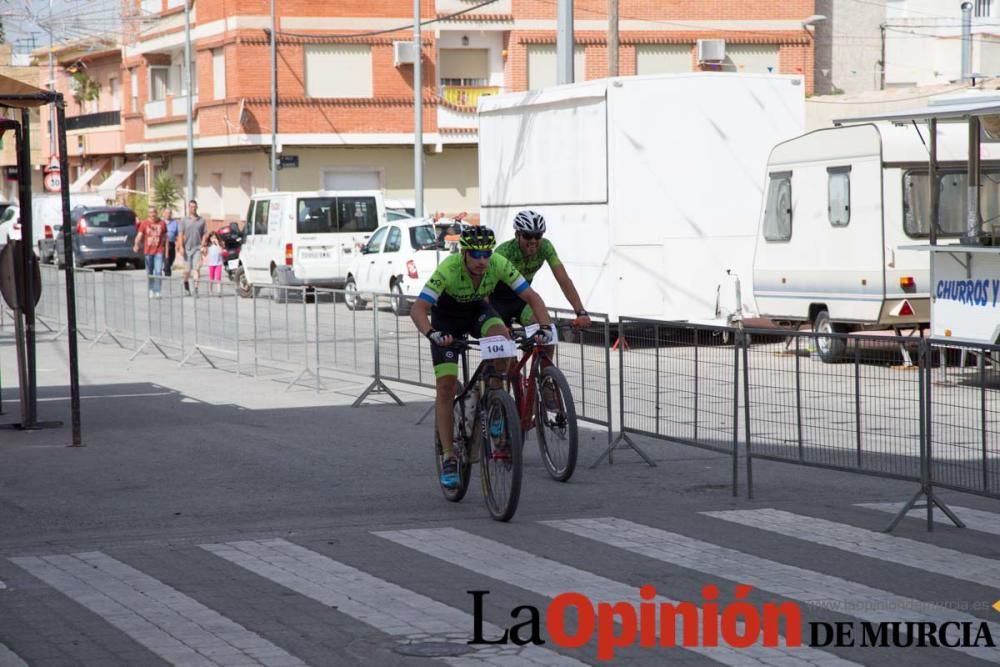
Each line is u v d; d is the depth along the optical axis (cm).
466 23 5706
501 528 1087
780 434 1220
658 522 1110
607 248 2533
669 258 2547
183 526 1108
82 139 7594
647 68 5891
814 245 2395
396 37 5706
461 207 5931
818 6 6116
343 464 1401
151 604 858
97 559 984
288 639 779
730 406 1265
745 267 2589
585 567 953
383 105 5697
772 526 1094
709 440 1287
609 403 1412
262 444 1532
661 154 2531
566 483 1291
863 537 1052
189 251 4416
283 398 1959
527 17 5775
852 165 2297
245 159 5941
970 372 1039
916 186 2252
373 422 1709
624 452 1477
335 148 5784
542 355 1305
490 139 2900
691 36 5878
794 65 5969
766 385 1234
